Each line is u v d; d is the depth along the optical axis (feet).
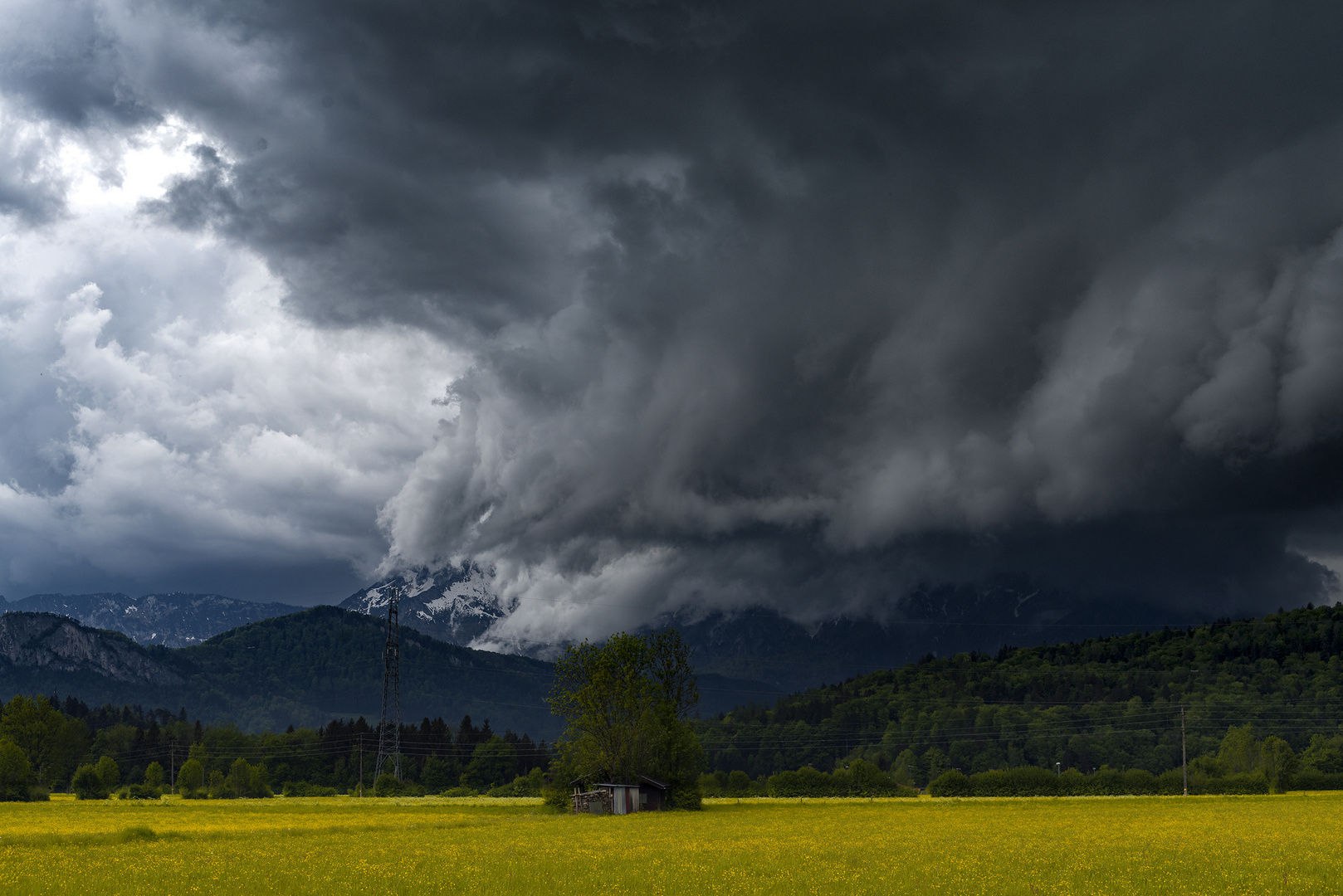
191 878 146.30
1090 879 140.26
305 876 146.51
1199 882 136.46
